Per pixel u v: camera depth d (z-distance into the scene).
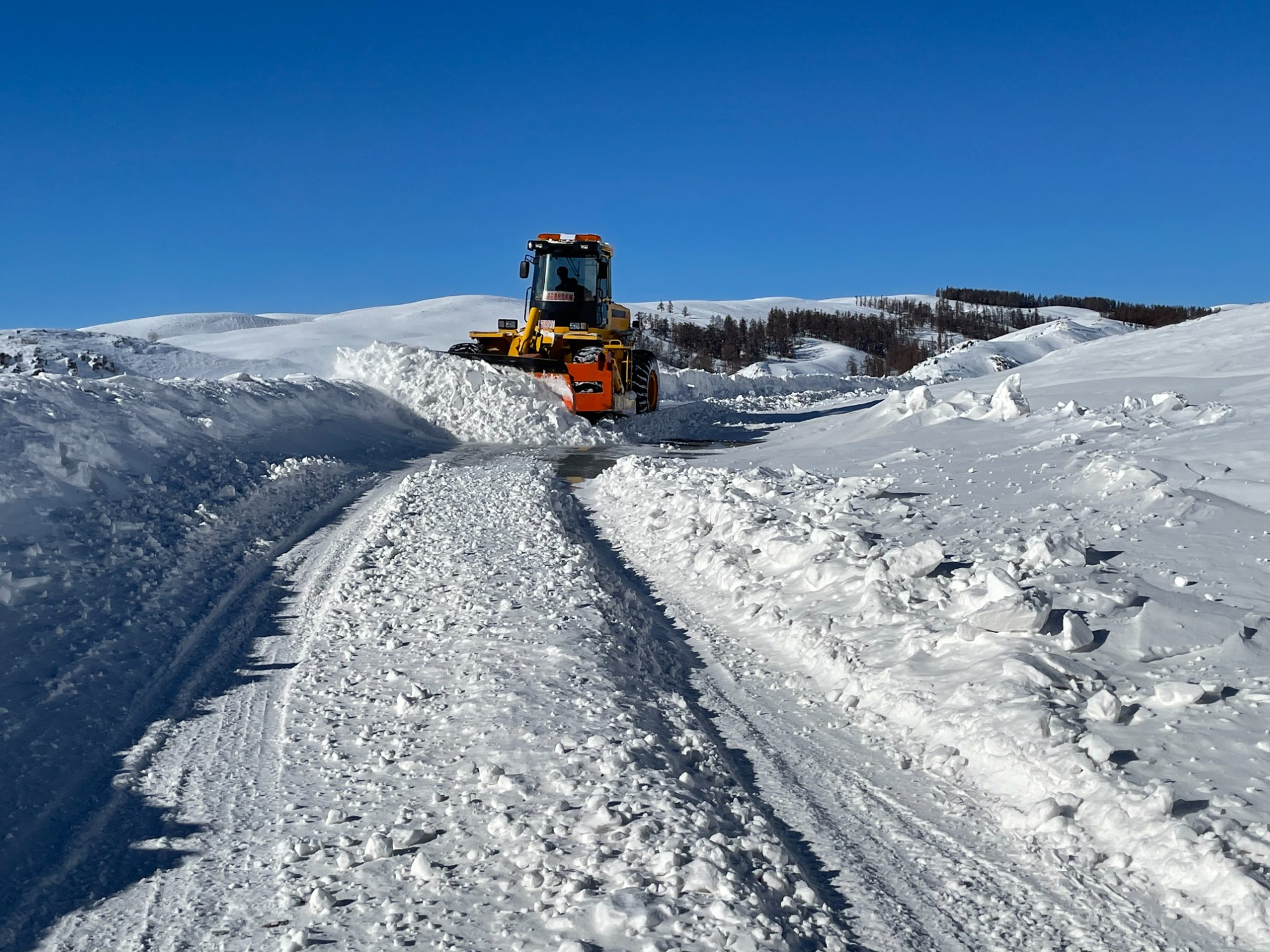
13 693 4.88
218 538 8.31
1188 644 4.88
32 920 3.14
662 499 10.23
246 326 113.12
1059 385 20.14
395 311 117.94
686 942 2.82
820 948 2.96
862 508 8.40
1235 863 3.17
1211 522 6.90
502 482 11.66
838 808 4.03
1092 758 3.93
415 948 2.83
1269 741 3.88
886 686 5.10
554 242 19.84
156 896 3.25
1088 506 7.66
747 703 5.33
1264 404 11.02
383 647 5.77
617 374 19.38
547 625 5.94
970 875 3.47
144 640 5.91
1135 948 3.00
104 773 4.29
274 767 4.25
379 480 12.40
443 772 4.05
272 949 2.88
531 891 3.12
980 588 5.63
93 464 8.74
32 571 6.37
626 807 3.61
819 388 37.28
